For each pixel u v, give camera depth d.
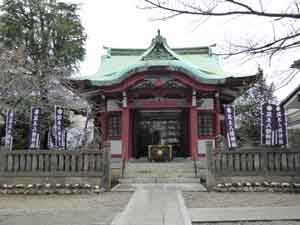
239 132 24.20
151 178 15.59
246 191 12.79
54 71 22.05
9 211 9.37
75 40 27.12
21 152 13.59
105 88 21.47
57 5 26.64
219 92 22.34
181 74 20.88
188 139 23.16
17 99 19.56
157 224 7.57
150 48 22.20
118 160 21.58
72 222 7.91
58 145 14.72
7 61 19.02
